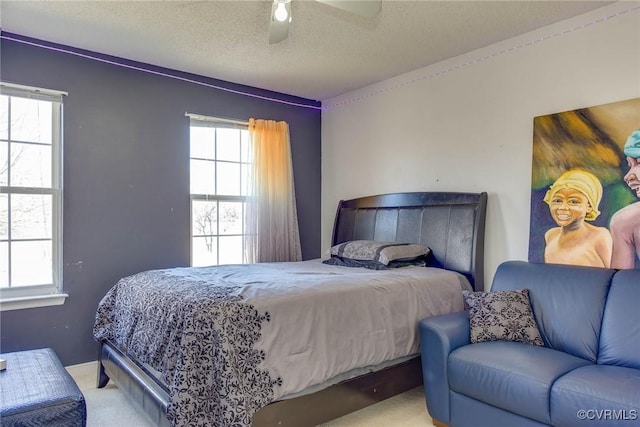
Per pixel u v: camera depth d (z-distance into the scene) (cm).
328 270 329
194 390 194
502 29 304
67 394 193
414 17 284
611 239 262
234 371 196
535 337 244
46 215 329
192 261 397
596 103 275
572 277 255
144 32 307
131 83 361
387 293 271
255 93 437
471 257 329
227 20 288
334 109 474
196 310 208
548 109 299
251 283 254
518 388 202
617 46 266
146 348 239
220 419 190
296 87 439
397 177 406
